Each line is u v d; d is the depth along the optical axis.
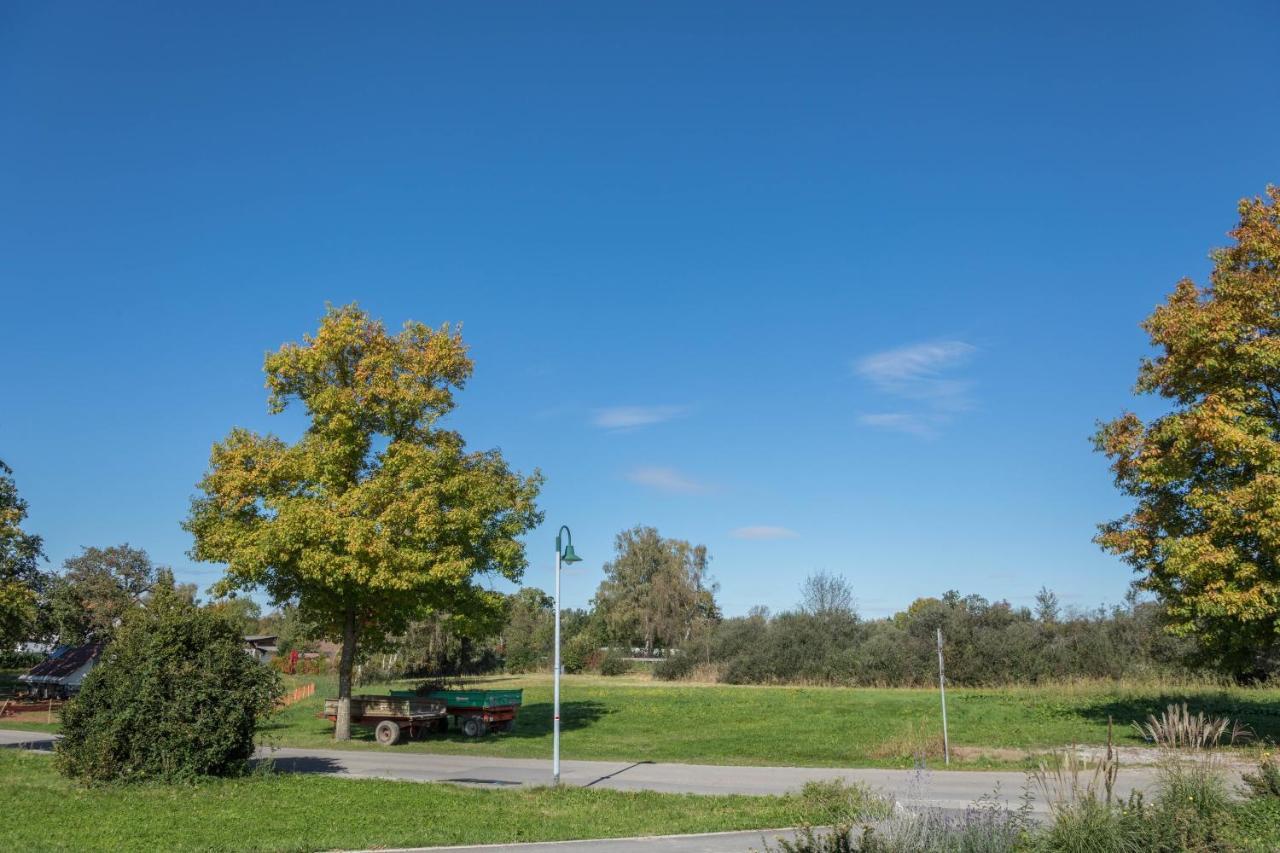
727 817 14.37
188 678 17.58
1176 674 43.78
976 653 50.97
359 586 25.97
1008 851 8.71
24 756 21.31
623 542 87.25
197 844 11.83
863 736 27.89
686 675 64.81
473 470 28.88
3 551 28.77
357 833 12.84
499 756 24.25
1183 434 22.14
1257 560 21.09
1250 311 21.98
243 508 26.52
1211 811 9.99
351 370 27.83
